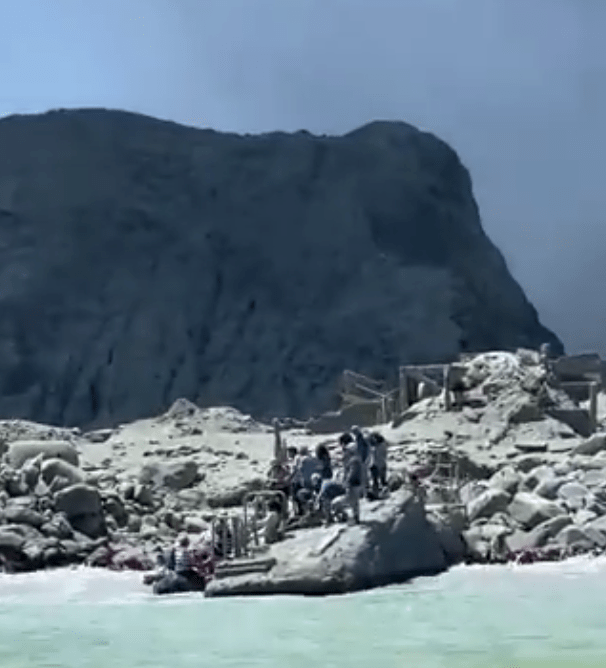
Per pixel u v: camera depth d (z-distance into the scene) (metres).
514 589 27.05
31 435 53.38
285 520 31.70
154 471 43.88
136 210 95.38
